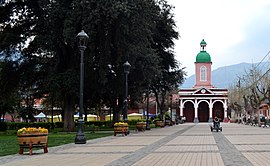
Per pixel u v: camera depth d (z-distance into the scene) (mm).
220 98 113375
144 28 38812
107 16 34688
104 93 44875
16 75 41875
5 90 42906
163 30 54125
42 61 41344
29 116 66438
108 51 37688
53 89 38000
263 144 22062
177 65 57969
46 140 18062
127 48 38344
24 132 17328
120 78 41906
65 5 36781
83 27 35219
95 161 14344
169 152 17609
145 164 13289
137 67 41500
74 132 40375
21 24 40188
